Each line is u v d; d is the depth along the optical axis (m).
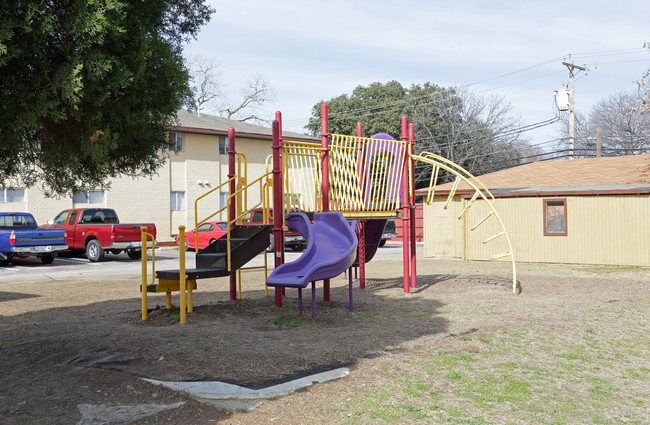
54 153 5.75
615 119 53.94
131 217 28.80
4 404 4.76
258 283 13.77
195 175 31.28
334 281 14.02
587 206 19.09
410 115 49.09
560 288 12.36
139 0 6.23
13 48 4.55
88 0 4.87
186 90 6.52
